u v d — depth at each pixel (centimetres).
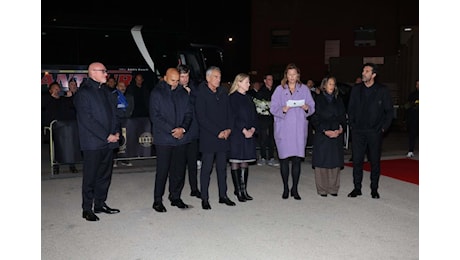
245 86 676
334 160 713
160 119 623
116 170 946
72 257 479
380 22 2391
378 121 700
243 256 480
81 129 592
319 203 690
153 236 543
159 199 645
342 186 809
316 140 720
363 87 703
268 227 575
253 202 694
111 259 473
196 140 714
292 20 2483
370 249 501
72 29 1215
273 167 980
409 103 1127
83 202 610
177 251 495
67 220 607
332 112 704
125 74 1241
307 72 2483
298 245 512
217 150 649
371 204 685
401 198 723
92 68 588
